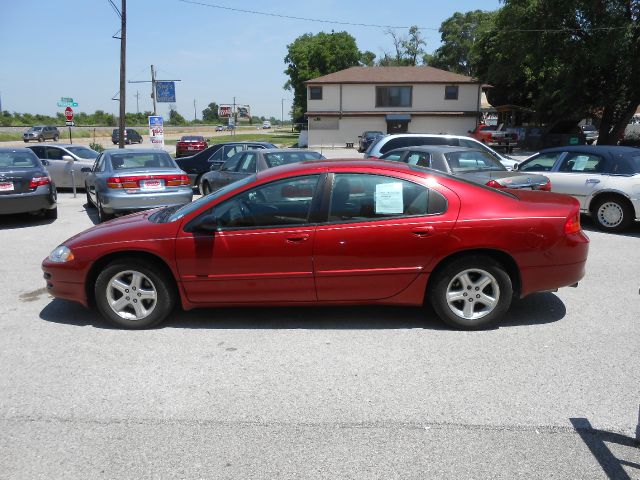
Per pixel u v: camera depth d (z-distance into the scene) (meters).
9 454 3.17
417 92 43.62
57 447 3.23
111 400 3.77
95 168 11.99
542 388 3.84
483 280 4.82
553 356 4.36
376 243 4.73
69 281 5.09
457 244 4.71
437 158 9.15
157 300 5.01
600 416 3.47
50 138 55.09
